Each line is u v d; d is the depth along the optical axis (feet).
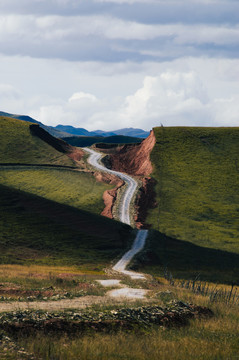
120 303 124.67
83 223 419.13
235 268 359.05
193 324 109.50
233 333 103.55
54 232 377.09
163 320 106.32
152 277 266.16
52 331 84.48
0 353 64.44
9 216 391.86
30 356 66.13
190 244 440.04
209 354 81.87
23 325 82.99
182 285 231.50
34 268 265.34
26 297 125.90
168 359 75.97
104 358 71.26
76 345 75.46
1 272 209.87
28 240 347.15
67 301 122.52
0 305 107.34
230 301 164.35
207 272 334.24
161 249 397.39
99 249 361.10
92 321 93.45
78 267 296.92
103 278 223.71
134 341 84.99
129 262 329.93
